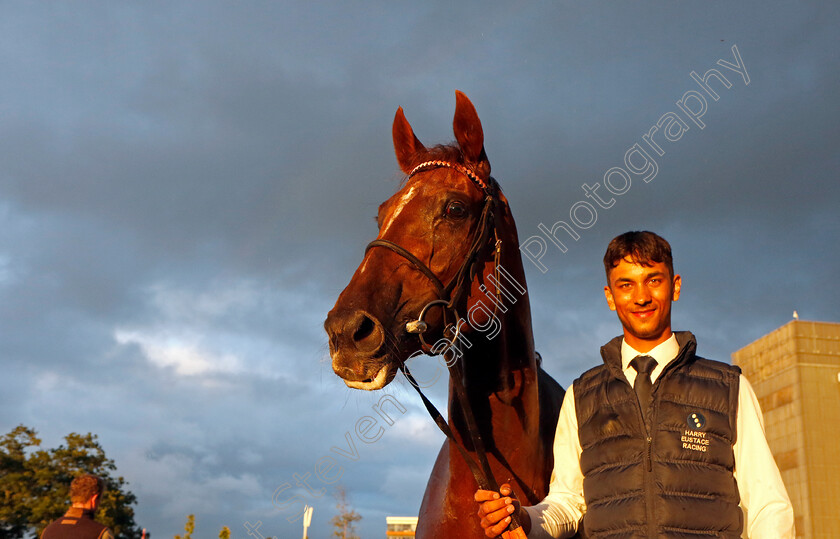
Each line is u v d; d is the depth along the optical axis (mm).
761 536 1600
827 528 13023
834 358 13891
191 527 18375
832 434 13469
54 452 27656
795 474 13602
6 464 27094
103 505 26781
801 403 13641
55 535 4082
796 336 13922
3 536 26234
